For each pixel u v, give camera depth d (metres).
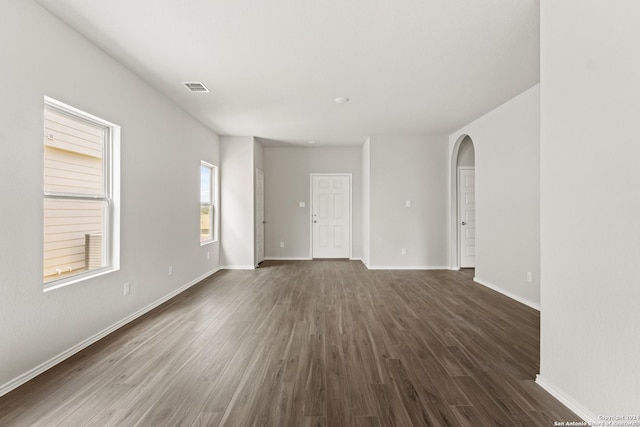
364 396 1.88
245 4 2.16
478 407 1.77
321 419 1.67
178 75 3.29
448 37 2.58
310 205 7.20
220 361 2.32
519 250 3.89
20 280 2.02
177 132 4.22
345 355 2.42
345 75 3.30
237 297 4.07
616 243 1.51
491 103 4.18
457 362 2.30
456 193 6.07
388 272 5.74
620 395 1.49
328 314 3.40
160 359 2.35
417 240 6.11
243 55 2.87
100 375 2.11
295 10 2.23
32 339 2.10
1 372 1.90
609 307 1.54
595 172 1.61
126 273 3.11
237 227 6.05
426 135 6.05
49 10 2.21
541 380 1.98
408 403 1.81
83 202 2.70
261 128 5.45
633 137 1.43
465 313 3.43
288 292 4.33
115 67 2.94
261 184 6.85
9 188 1.96
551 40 1.89
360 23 2.38
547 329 1.93
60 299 2.32
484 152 4.67
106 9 2.20
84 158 2.72
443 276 5.39
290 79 3.39
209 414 1.70
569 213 1.77
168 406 1.77
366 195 6.48
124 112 3.07
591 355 1.64
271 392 1.91
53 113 2.42
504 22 2.38
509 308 3.61
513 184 4.00
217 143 5.91
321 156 7.19
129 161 3.15
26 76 2.06
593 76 1.62
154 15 2.28
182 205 4.38
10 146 1.96
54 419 1.66
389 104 4.20
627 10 1.45
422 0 2.13
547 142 1.92
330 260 7.06
